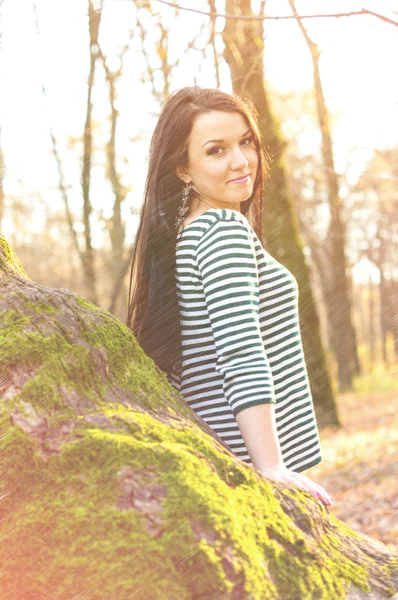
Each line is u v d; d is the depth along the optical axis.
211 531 1.09
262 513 1.21
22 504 1.10
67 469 1.12
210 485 1.15
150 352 1.61
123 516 1.08
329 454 9.00
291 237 9.59
